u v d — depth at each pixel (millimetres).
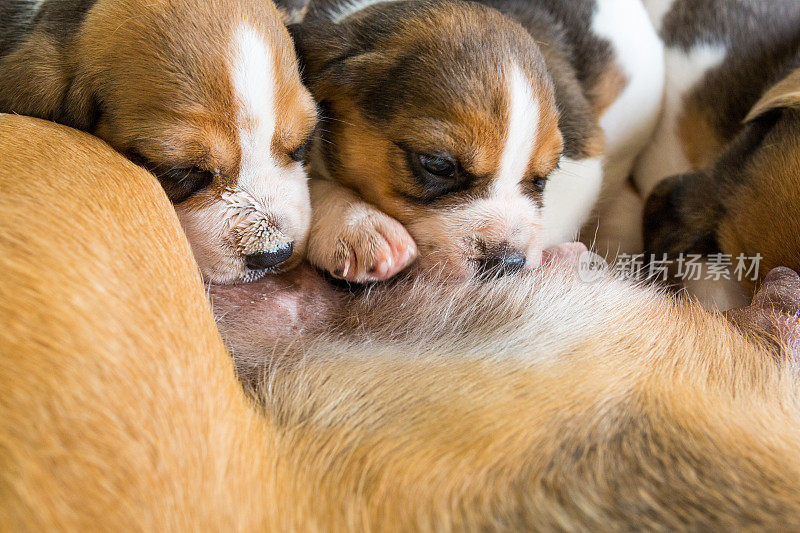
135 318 283
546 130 379
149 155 343
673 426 306
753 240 395
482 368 321
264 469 287
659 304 350
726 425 308
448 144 367
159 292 294
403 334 339
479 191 376
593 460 297
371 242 360
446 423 303
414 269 370
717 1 474
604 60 456
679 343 337
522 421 304
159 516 266
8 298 272
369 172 381
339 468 291
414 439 298
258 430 295
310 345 332
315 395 309
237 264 350
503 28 385
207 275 350
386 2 408
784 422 316
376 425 302
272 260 352
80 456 263
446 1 396
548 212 422
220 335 315
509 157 373
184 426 279
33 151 313
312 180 392
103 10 353
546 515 284
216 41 344
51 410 264
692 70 466
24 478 257
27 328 270
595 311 344
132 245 299
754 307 359
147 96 342
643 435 304
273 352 327
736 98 450
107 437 267
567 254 394
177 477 272
